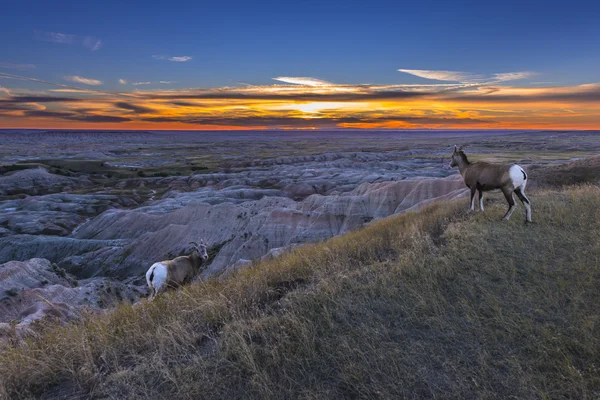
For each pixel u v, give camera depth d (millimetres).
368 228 14586
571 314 5133
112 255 51594
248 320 5805
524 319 5109
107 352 5375
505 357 4473
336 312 5738
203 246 11492
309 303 6016
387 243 9602
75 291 22156
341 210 50281
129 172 152125
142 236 54000
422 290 6215
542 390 3902
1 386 4547
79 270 49875
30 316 13188
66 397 4551
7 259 54750
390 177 98375
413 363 4496
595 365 4129
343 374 4348
